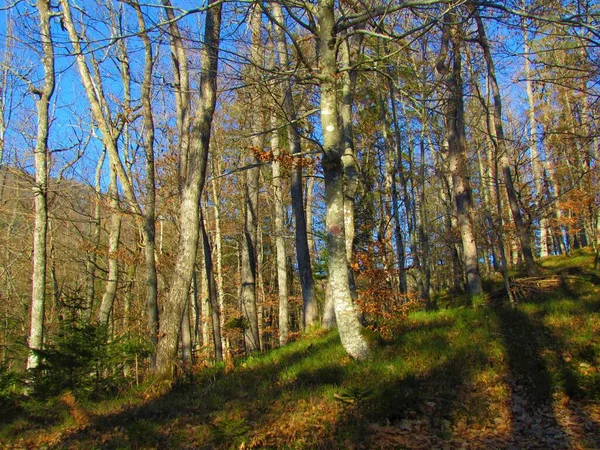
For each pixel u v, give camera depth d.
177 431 6.52
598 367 7.20
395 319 10.84
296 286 34.12
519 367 7.52
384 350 8.84
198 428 6.61
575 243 33.16
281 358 11.22
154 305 12.38
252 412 7.14
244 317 16.83
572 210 22.00
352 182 12.52
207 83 10.70
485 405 6.56
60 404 8.47
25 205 19.78
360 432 5.96
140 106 14.70
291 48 12.52
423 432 6.07
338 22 8.86
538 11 7.46
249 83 9.05
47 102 12.48
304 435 6.07
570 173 20.08
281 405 7.22
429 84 11.77
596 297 10.78
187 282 10.60
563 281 13.46
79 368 9.64
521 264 22.69
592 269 15.89
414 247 19.92
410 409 6.58
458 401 6.69
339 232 8.96
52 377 9.34
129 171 16.62
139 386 10.18
